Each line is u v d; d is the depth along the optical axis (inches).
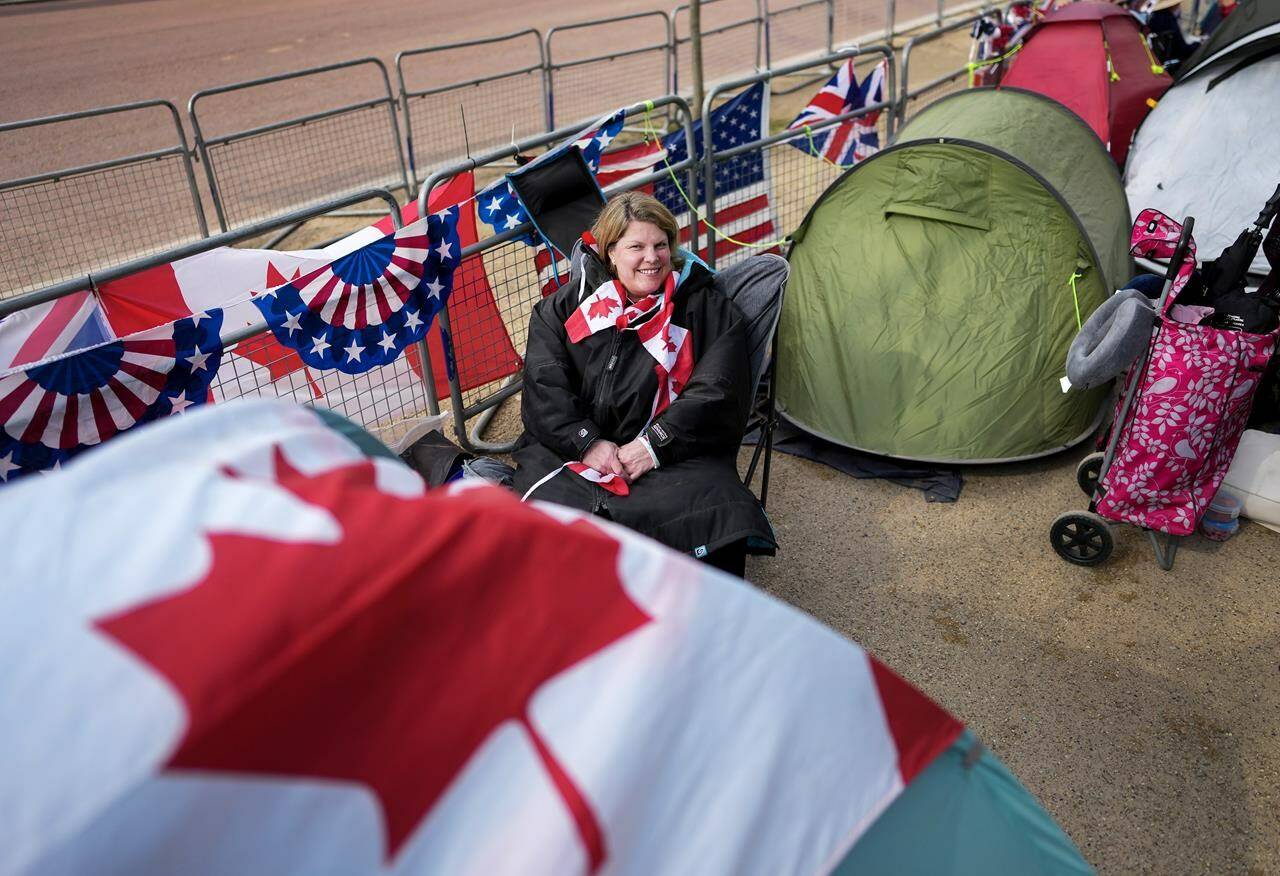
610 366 120.9
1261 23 199.8
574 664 42.2
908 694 53.3
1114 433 126.6
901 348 155.6
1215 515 133.3
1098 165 183.9
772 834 45.7
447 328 152.8
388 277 135.7
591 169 163.2
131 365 109.8
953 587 129.2
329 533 40.4
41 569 35.5
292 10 621.6
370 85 423.2
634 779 41.6
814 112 214.7
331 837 35.1
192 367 115.5
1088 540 129.2
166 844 31.6
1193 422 116.9
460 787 38.1
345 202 143.5
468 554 42.0
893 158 161.6
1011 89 191.0
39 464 106.5
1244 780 99.3
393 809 36.5
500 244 155.4
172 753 32.3
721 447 119.5
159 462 42.8
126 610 35.0
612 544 45.9
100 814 30.5
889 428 154.1
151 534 37.8
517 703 40.3
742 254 207.2
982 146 154.7
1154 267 187.8
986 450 150.4
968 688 112.6
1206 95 206.4
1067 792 99.0
